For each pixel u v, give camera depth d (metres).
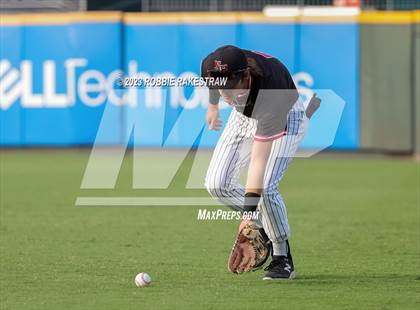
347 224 33.50
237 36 59.88
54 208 37.84
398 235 30.94
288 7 61.38
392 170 52.81
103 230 31.97
